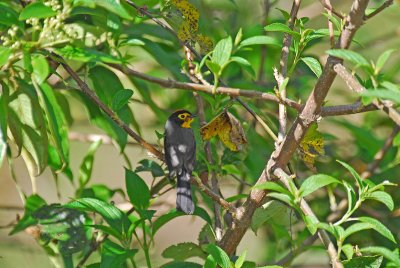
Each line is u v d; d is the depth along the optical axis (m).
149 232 11.07
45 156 10.18
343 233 8.31
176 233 18.42
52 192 17.14
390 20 17.28
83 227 11.28
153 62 15.66
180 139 10.77
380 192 8.54
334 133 16.42
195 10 10.99
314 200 14.28
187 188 10.37
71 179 11.91
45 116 10.62
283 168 9.16
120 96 9.50
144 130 16.16
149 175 18.41
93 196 12.08
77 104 15.98
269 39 9.64
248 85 12.75
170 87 10.05
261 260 14.50
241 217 9.54
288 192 8.34
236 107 12.94
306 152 10.34
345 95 15.91
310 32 9.98
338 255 8.43
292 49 10.00
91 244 11.99
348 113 8.39
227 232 9.78
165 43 13.41
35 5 8.59
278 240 13.86
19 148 10.10
